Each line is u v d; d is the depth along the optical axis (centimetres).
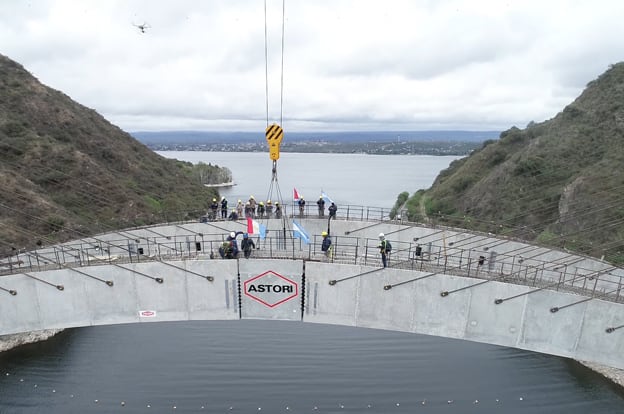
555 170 5641
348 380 2814
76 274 2159
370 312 2141
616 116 5856
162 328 3566
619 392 2784
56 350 3192
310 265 2139
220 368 2928
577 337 1973
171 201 5622
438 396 2664
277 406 2541
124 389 2698
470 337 2075
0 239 3547
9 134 5309
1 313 2148
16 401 2584
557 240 3997
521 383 2839
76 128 6075
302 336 3422
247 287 2172
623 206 4119
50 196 4675
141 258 2278
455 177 7744
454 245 3416
